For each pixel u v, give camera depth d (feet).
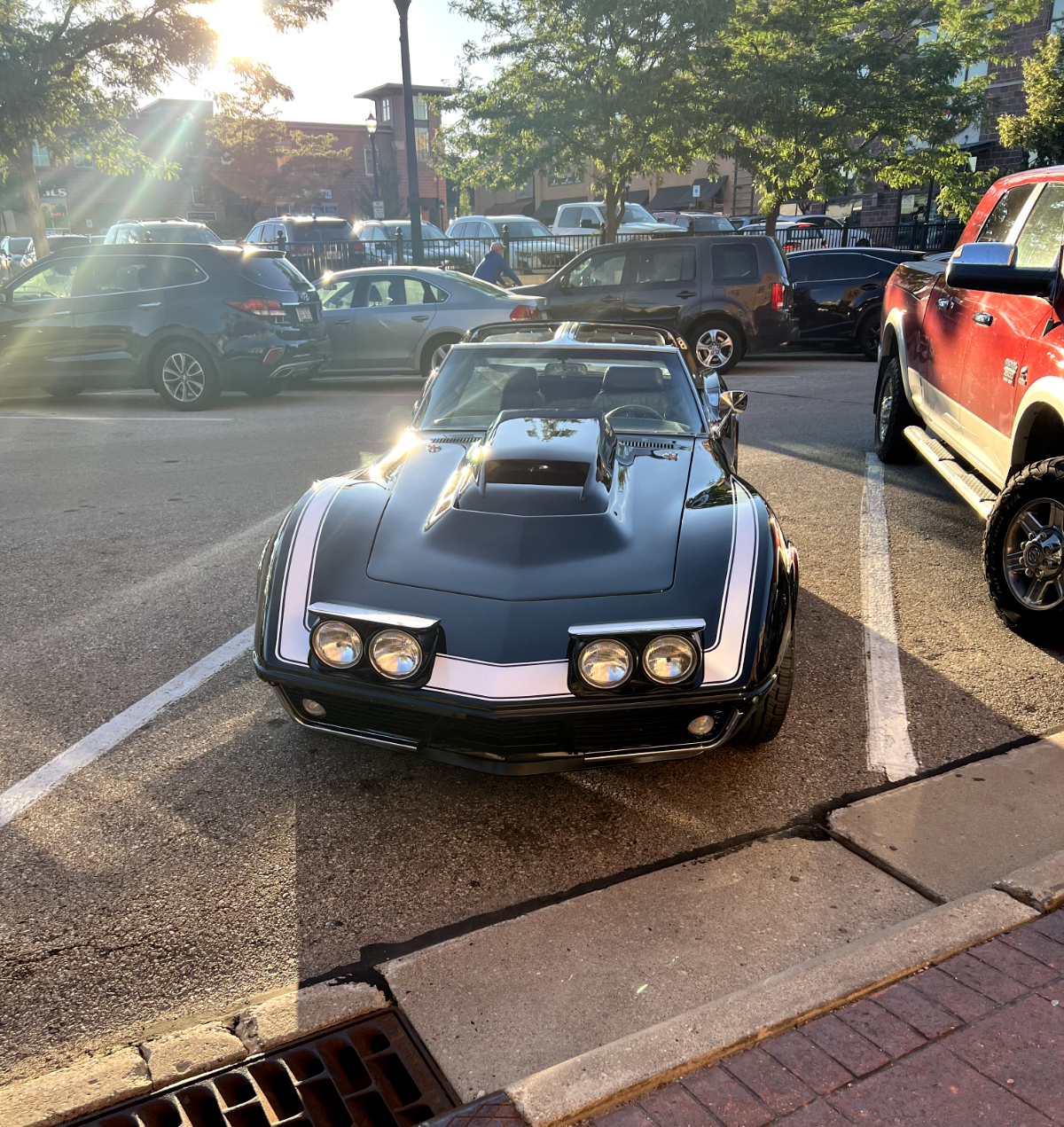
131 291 33.58
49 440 28.58
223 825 9.42
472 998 7.14
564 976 7.34
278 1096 6.44
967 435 16.72
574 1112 5.84
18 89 53.98
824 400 33.81
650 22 49.29
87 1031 6.92
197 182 137.49
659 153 53.57
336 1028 6.94
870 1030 6.46
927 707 11.69
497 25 51.67
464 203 125.29
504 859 8.91
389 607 8.80
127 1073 6.52
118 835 9.23
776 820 9.45
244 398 37.29
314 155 140.26
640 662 8.36
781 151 59.41
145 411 34.04
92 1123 6.21
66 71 57.31
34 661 13.05
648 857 8.91
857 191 98.27
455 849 9.05
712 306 38.68
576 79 51.88
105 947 7.75
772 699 9.76
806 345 49.80
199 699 11.99
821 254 45.16
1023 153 73.82
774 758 10.59
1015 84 80.74
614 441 11.87
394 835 9.28
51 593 15.64
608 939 7.75
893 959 7.06
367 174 163.63
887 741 10.88
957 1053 6.25
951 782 9.98
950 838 9.00
